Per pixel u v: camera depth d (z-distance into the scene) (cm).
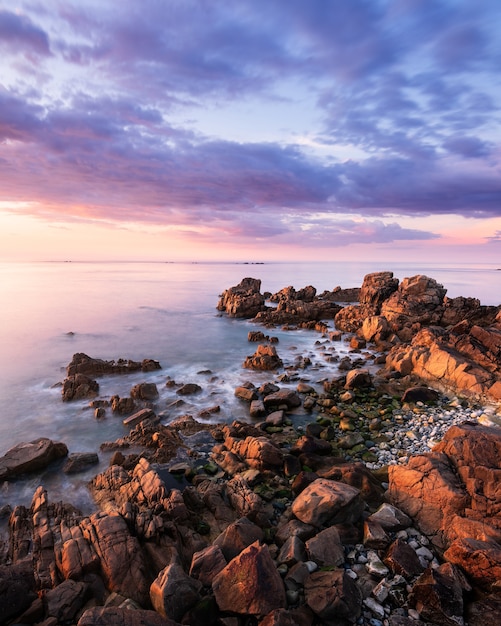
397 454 1673
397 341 3697
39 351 3656
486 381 2231
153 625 762
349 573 971
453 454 1274
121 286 10688
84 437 1922
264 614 816
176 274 17700
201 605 841
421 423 1969
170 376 2919
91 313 5884
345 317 4900
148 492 1285
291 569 967
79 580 957
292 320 5288
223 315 5856
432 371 2505
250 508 1234
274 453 1565
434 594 833
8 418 2147
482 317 3503
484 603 833
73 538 1063
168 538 1082
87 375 2889
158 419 2088
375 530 1084
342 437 1856
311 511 1141
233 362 3344
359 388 2509
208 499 1309
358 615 846
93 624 741
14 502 1377
